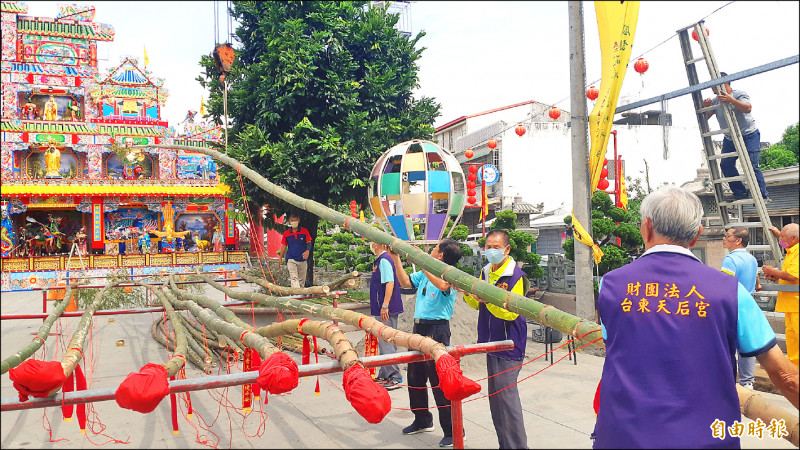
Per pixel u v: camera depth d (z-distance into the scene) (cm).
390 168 848
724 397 186
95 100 2497
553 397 517
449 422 404
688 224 209
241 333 424
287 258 961
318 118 1170
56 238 2533
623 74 532
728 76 569
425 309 465
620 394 195
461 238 1261
